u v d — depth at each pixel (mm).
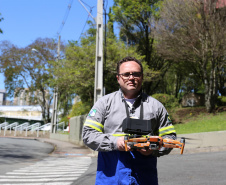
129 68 2111
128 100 2143
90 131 2053
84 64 19516
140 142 1756
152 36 23328
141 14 26234
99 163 2090
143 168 1972
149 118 2057
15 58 39406
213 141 12883
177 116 21656
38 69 38781
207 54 20000
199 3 18797
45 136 32625
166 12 20062
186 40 19672
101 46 13312
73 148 17234
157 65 27922
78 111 26000
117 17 27750
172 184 5570
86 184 5750
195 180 5883
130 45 27875
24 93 42594
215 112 20406
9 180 6273
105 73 20281
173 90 37594
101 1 13477
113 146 1916
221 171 6859
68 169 8188
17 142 20359
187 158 9852
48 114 42750
